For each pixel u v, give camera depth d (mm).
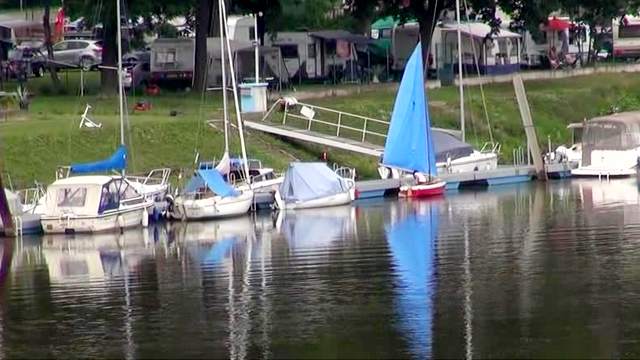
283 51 172000
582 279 86188
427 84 165500
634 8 192500
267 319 78438
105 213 109000
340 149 137125
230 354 72312
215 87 142875
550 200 124125
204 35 155500
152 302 83500
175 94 154500
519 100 143000
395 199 126625
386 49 179375
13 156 121812
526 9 174875
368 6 172625
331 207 121500
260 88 139625
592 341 72688
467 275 88438
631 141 140375
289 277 89250
